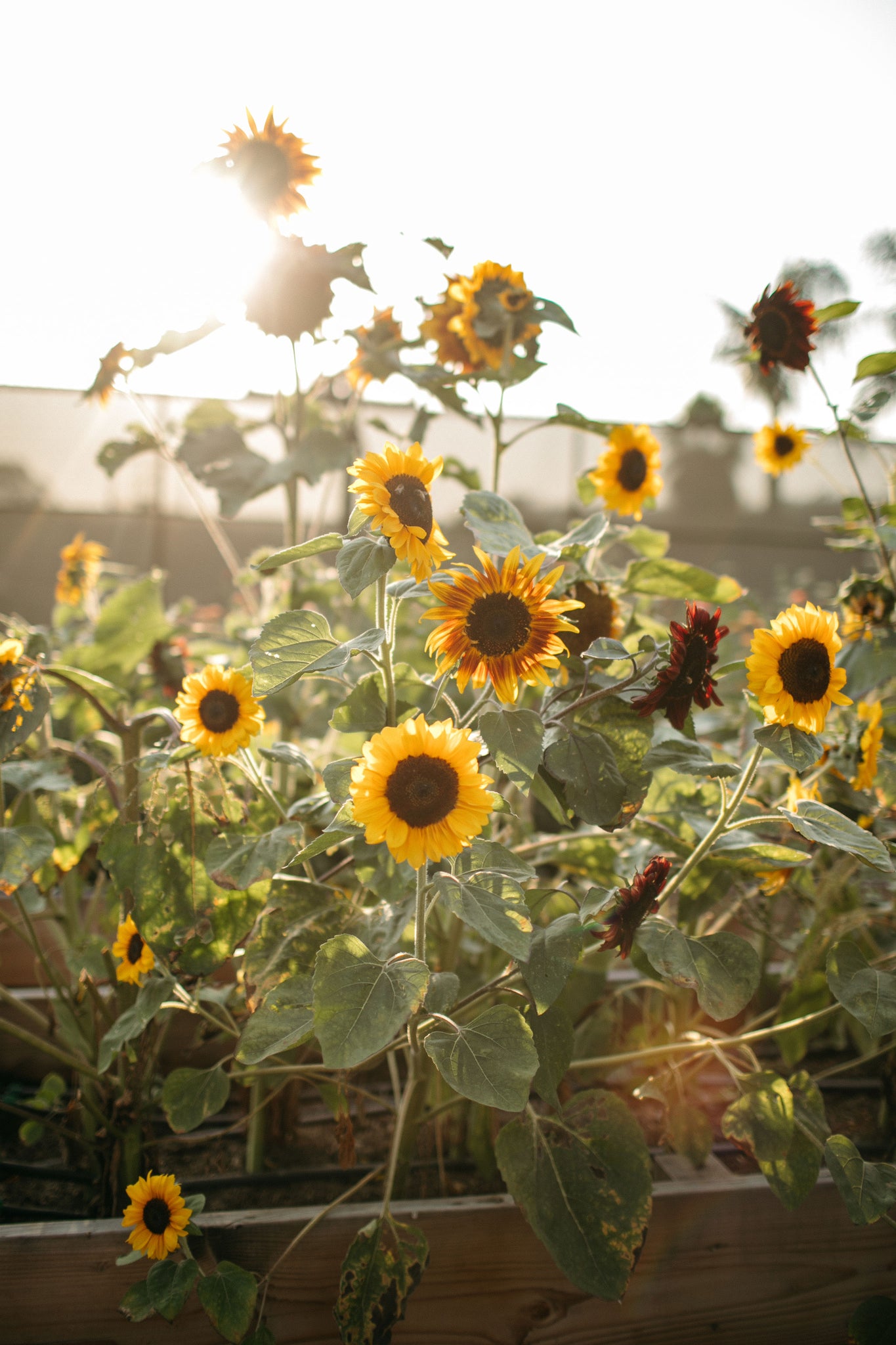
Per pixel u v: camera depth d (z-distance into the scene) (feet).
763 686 3.50
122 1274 4.04
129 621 8.19
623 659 3.74
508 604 3.43
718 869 4.83
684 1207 4.45
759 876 5.06
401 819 3.01
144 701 8.23
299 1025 3.57
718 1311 4.47
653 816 5.01
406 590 3.84
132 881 4.34
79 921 6.48
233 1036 4.76
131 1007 4.66
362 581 3.18
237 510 6.73
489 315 6.03
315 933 3.98
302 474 6.64
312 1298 4.16
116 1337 4.04
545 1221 3.85
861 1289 4.60
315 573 8.70
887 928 6.12
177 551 25.35
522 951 2.96
